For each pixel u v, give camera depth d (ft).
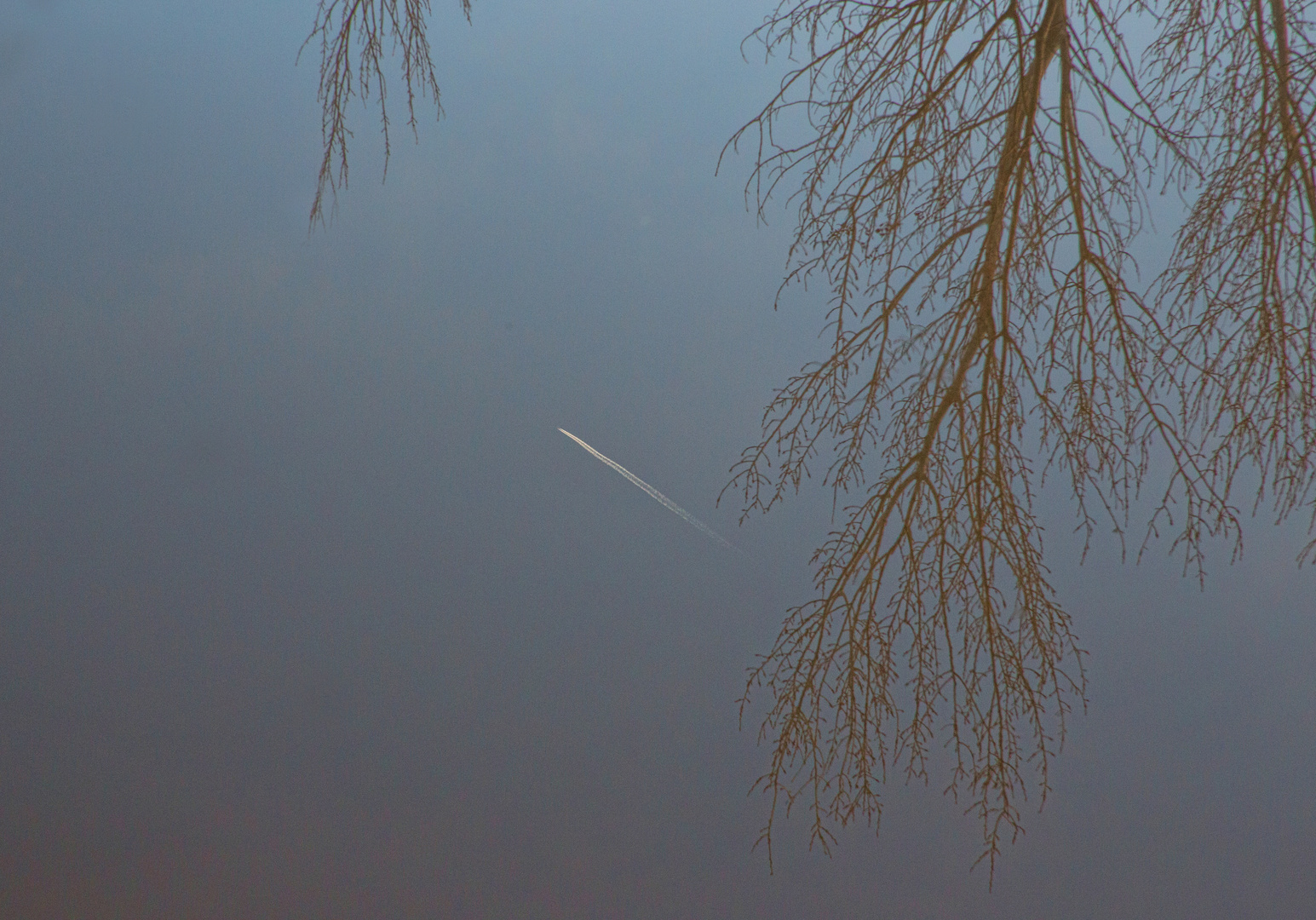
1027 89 7.58
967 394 8.00
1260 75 7.91
